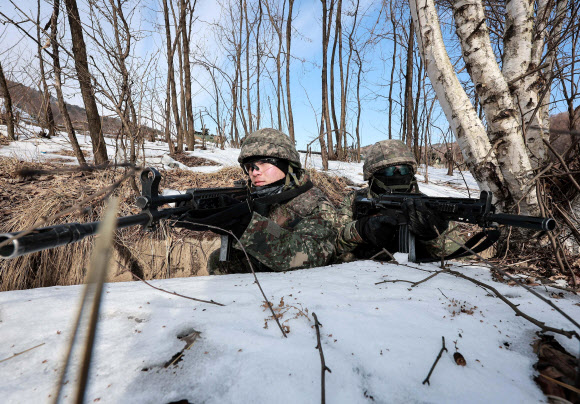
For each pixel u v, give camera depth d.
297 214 2.26
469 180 7.96
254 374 0.84
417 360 0.90
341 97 12.30
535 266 1.85
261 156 2.27
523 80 2.31
